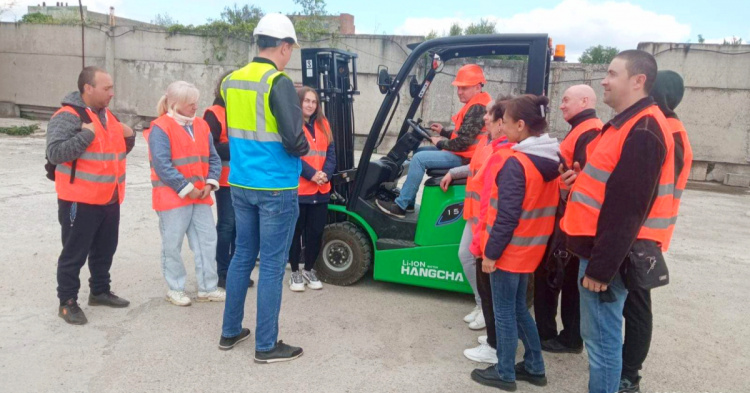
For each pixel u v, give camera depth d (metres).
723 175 12.45
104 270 4.05
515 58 13.50
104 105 3.74
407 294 4.69
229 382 3.14
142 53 16.80
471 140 4.29
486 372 3.24
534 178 2.82
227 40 16.02
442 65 5.02
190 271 5.05
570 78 13.19
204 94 16.39
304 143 3.12
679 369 3.54
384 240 4.65
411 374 3.33
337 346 3.65
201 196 4.09
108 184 3.78
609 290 2.49
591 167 2.55
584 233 2.57
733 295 4.98
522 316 3.14
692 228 7.72
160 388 3.04
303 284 4.66
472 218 3.59
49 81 18.02
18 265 4.82
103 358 3.34
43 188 7.93
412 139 4.86
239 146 3.21
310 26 15.48
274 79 3.07
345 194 5.08
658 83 3.07
